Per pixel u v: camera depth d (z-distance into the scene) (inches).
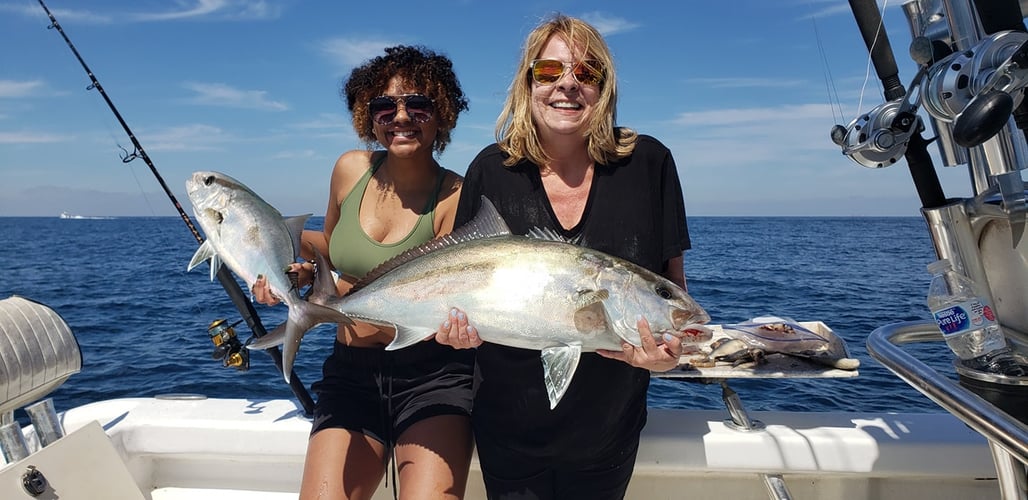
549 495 94.0
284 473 114.6
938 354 233.8
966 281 68.4
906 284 624.4
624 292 82.7
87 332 371.6
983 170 66.2
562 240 87.1
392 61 110.0
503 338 85.4
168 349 320.8
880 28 74.6
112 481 92.5
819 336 112.2
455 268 87.4
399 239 109.7
